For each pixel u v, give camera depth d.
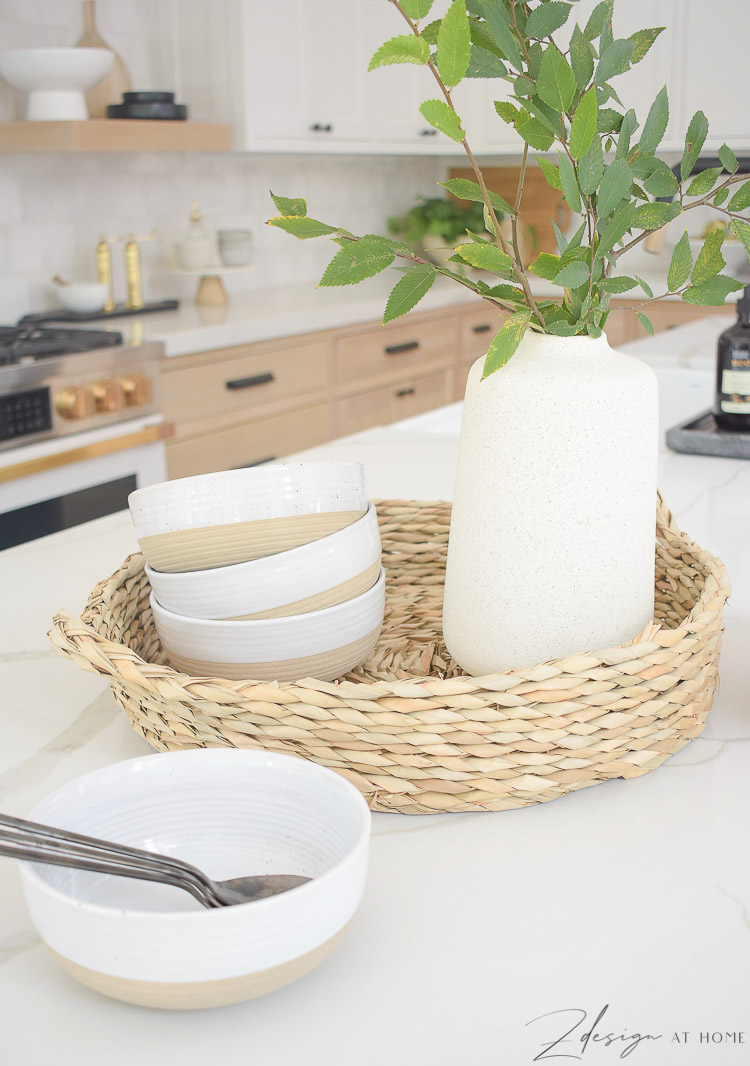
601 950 0.53
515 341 0.64
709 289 0.71
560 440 0.72
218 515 0.78
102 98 3.02
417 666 0.87
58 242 3.18
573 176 0.64
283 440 3.23
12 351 2.35
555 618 0.76
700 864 0.61
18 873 0.62
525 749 0.64
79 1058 0.47
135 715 0.73
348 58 3.55
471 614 0.78
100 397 2.47
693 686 0.70
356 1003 0.50
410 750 0.63
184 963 0.45
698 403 2.03
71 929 0.46
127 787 0.57
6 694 0.85
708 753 0.74
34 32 3.00
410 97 3.87
